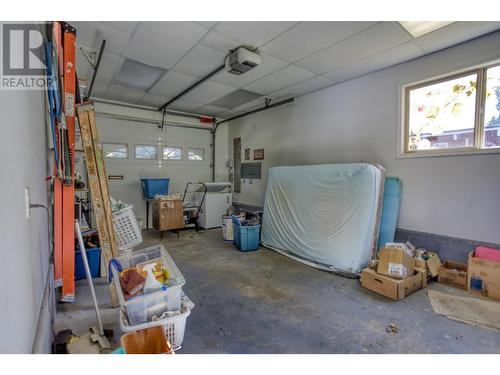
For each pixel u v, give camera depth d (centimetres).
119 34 284
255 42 301
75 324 216
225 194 620
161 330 147
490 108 287
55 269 226
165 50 321
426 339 198
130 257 230
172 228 523
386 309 242
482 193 289
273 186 462
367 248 328
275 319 228
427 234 331
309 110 487
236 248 448
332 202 360
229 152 720
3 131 82
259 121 610
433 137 332
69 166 223
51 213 230
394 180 357
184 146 655
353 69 376
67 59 227
